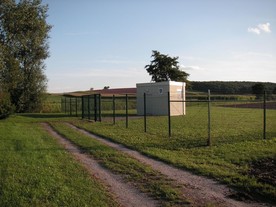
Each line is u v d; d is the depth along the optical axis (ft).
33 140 50.60
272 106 171.22
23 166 31.32
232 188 24.35
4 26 108.06
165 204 21.04
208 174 28.09
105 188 24.67
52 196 22.11
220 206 20.61
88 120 93.40
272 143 43.19
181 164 31.91
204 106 180.24
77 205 20.51
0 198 21.70
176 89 111.14
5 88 107.45
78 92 290.15
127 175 28.68
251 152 36.99
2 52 101.30
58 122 89.04
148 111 114.11
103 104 161.79
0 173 28.53
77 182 25.85
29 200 21.36
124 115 114.01
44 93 152.35
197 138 49.24
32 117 112.16
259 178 26.40
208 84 312.71
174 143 45.16
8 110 100.12
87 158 36.91
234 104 203.31
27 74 146.10
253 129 61.05
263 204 20.99
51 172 28.96
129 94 228.02
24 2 110.73
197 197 22.41
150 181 26.58
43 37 135.85
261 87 262.88
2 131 63.72
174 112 110.11
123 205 21.02
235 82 321.52
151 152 38.52
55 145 45.98
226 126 67.77
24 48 134.92
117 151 40.86
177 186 25.00
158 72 231.30
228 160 33.47
